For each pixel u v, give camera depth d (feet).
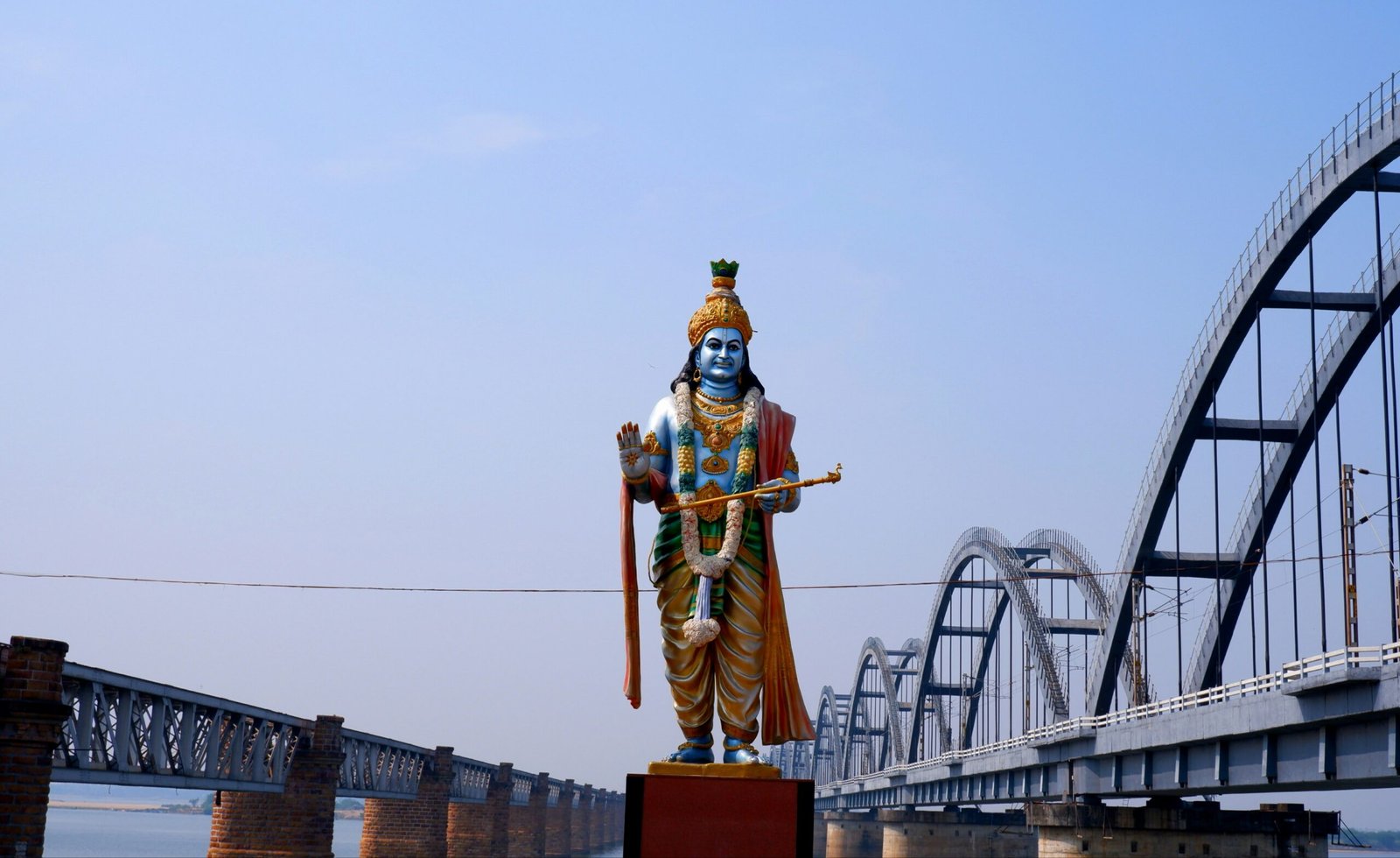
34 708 127.13
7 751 126.52
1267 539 245.45
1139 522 269.64
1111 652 288.92
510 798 461.78
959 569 469.16
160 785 184.75
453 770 385.91
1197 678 274.36
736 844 43.19
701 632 47.34
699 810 43.39
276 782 238.27
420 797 355.97
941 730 487.61
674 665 49.08
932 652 508.94
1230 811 250.16
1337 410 207.72
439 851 353.51
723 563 48.26
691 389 52.03
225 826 249.96
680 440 49.93
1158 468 263.70
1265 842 248.52
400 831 352.49
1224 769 189.57
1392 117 184.85
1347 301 216.54
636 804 43.39
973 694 486.79
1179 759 207.10
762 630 49.03
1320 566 193.36
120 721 172.76
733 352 51.29
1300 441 240.73
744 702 48.32
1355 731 155.84
